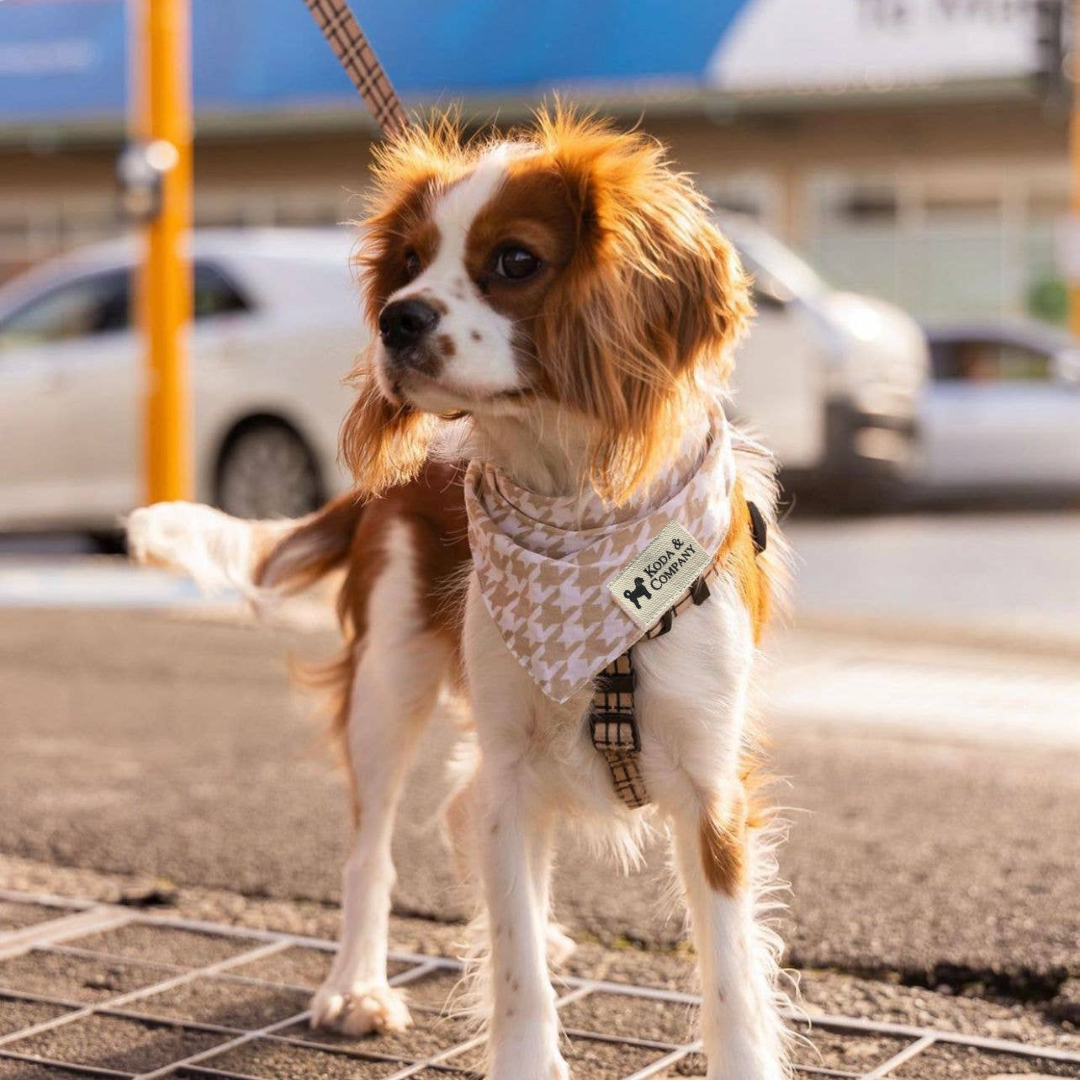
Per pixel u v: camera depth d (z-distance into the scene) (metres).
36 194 20.03
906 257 18.38
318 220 19.19
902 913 3.70
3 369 9.72
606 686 2.72
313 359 9.05
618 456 2.60
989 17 15.52
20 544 10.55
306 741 5.38
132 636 7.28
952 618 7.80
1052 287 18.11
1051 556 10.03
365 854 3.31
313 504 9.15
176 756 5.18
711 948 2.71
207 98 17.28
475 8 16.34
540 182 2.65
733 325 2.67
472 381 2.60
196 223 19.52
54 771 4.98
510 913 2.78
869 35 15.79
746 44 15.95
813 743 5.38
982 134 17.88
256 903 3.87
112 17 17.70
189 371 9.27
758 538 2.94
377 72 3.28
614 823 2.90
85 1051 3.03
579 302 2.58
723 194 18.53
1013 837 4.29
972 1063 2.96
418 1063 3.00
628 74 16.08
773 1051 2.71
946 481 12.81
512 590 2.75
